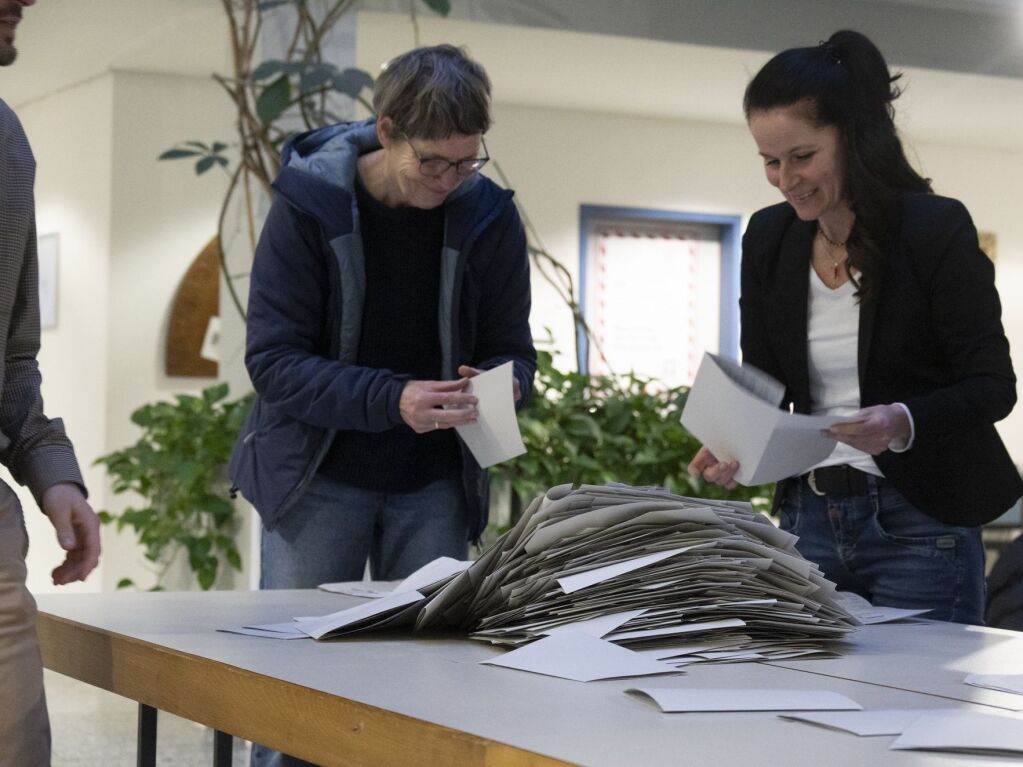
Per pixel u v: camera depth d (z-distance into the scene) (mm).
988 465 2066
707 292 7621
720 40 5363
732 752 919
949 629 1669
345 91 3688
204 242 6430
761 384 1802
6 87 6652
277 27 4070
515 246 2363
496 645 1459
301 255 2203
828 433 1819
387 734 1042
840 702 1104
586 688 1173
